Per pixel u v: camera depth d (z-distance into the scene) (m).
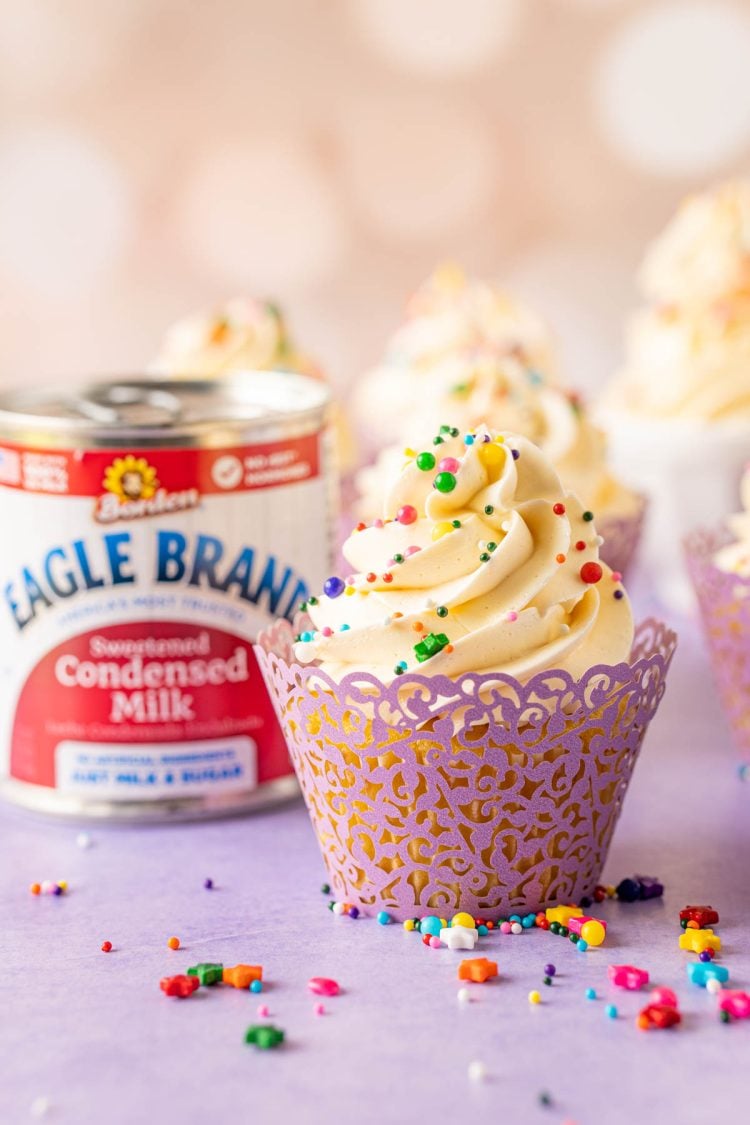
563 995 0.46
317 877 0.52
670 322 0.74
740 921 0.49
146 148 1.13
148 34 1.11
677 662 0.66
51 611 0.53
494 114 1.14
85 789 0.54
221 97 1.13
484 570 0.48
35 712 0.54
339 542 0.68
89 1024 0.45
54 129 1.12
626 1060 0.44
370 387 0.79
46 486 0.53
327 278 1.17
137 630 0.53
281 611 0.54
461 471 0.49
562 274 1.17
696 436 0.69
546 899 0.49
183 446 0.53
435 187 1.16
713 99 1.14
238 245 1.16
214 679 0.54
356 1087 0.43
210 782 0.54
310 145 1.14
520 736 0.47
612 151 1.16
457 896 0.49
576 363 1.18
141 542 0.53
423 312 0.80
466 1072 0.43
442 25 1.12
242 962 0.47
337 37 1.12
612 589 0.50
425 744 0.48
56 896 0.51
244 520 0.53
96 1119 0.42
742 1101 0.42
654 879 0.51
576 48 1.13
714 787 0.56
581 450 0.66
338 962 0.47
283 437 0.54
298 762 0.50
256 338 0.71
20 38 1.10
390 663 0.48
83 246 1.15
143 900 0.50
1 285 1.15
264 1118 0.42
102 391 0.58
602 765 0.49
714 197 0.77
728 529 0.59
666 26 1.13
